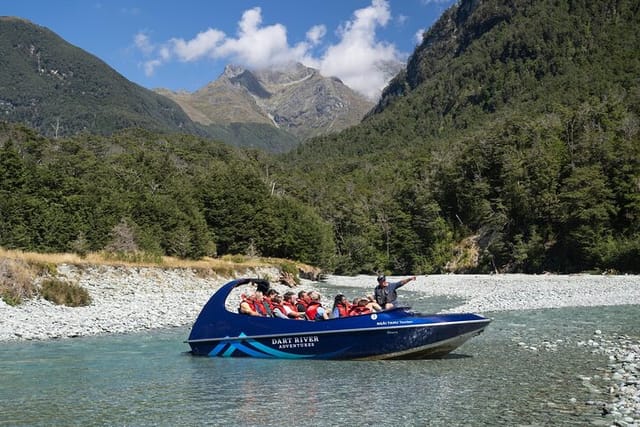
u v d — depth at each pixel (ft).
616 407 32.27
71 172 301.22
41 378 44.39
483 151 350.23
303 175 609.01
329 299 132.57
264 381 42.88
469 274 297.74
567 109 385.29
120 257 160.25
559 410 32.55
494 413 32.37
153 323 78.89
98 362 51.06
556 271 260.21
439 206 353.51
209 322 54.75
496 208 317.83
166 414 33.91
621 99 405.80
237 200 268.82
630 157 262.88
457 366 47.09
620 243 235.61
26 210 158.30
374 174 558.15
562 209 266.36
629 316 82.48
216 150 612.70
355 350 50.29
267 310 56.03
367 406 34.88
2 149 202.18
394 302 55.42
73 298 95.76
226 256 242.99
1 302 85.35
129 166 376.48
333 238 355.56
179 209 229.66
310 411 34.01
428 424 30.76
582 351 52.42
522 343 57.21
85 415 33.88
